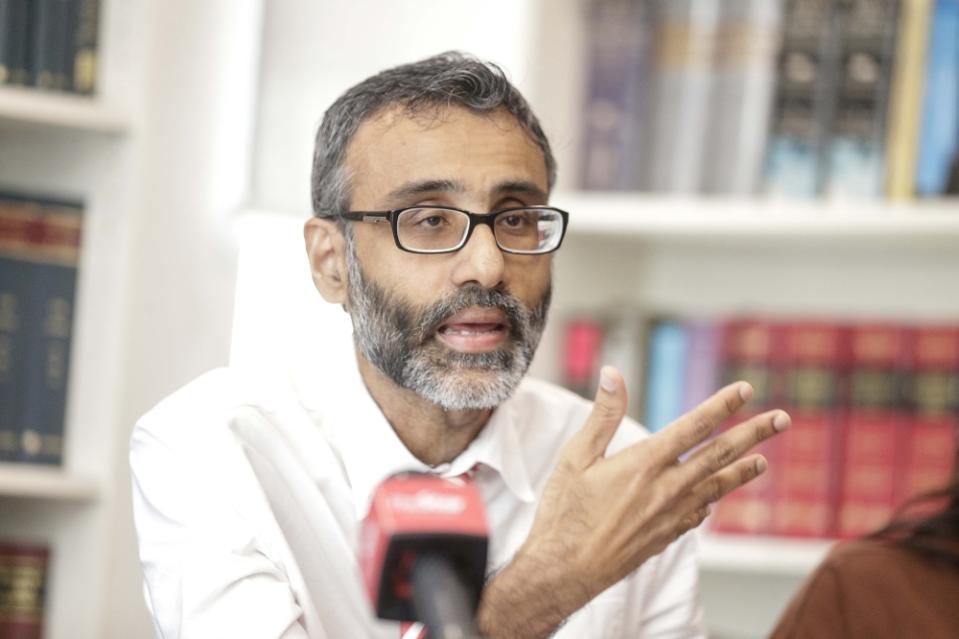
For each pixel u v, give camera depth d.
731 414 2.24
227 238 4.48
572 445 2.28
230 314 4.49
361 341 2.77
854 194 4.36
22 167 4.29
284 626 2.48
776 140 4.43
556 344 4.66
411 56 4.86
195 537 2.62
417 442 2.92
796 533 4.39
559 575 2.20
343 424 2.93
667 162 4.54
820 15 4.41
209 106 4.41
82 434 4.20
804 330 4.45
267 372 3.03
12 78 4.04
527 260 2.69
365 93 2.76
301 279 4.71
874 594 3.36
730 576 4.88
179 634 2.57
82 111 4.07
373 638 2.94
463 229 2.64
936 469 4.31
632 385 4.58
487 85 2.68
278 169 4.71
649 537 2.23
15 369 4.07
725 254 4.97
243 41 4.50
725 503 4.46
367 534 1.67
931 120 4.30
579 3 4.73
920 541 3.44
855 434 4.39
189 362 4.37
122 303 4.20
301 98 4.75
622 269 4.99
